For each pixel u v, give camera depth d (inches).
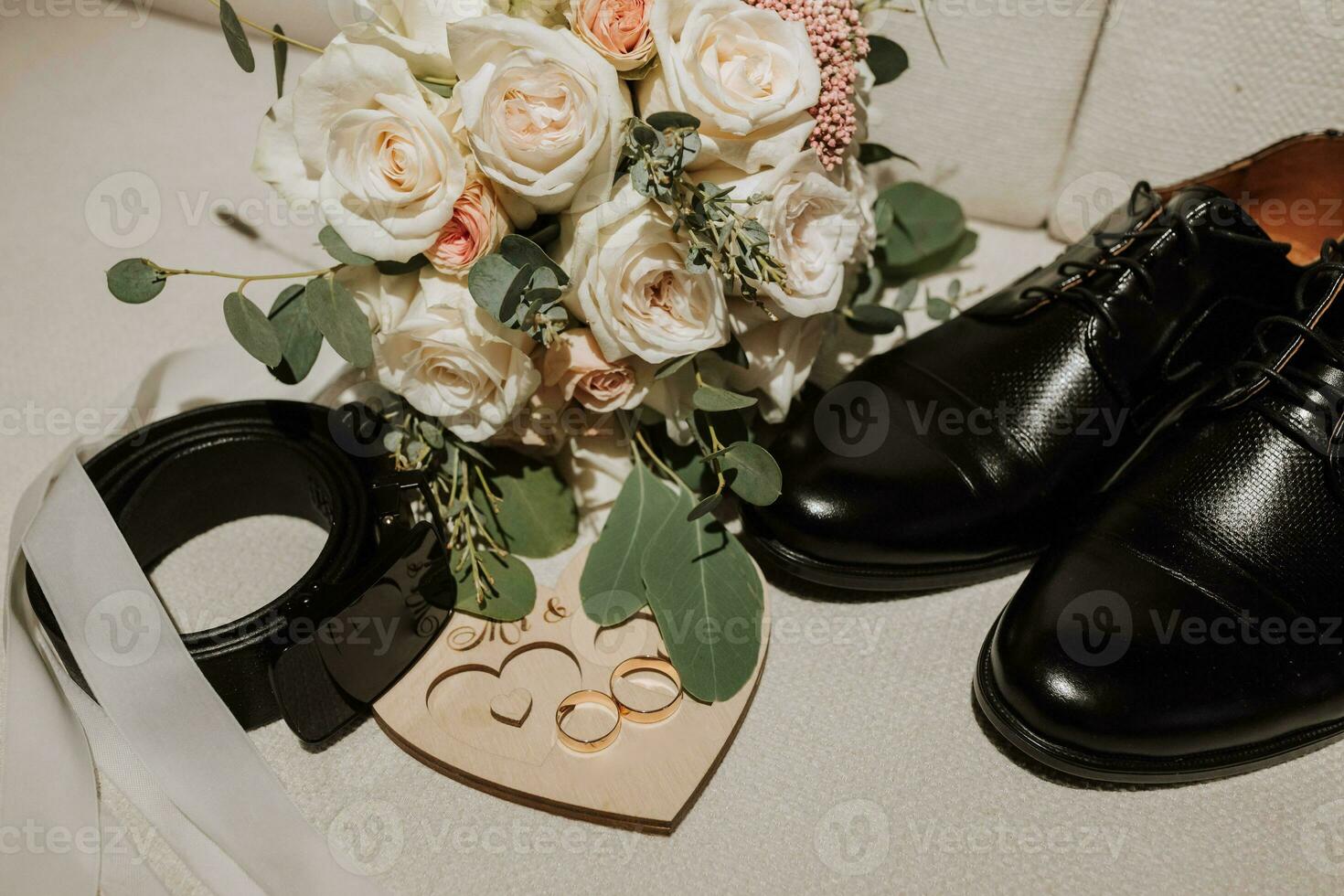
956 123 37.4
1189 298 29.5
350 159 22.6
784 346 27.7
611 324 23.6
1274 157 31.2
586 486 30.1
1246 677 23.7
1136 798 25.1
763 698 27.2
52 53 47.8
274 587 29.6
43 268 38.7
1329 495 25.3
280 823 23.7
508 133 21.7
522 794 24.4
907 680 27.5
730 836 24.5
